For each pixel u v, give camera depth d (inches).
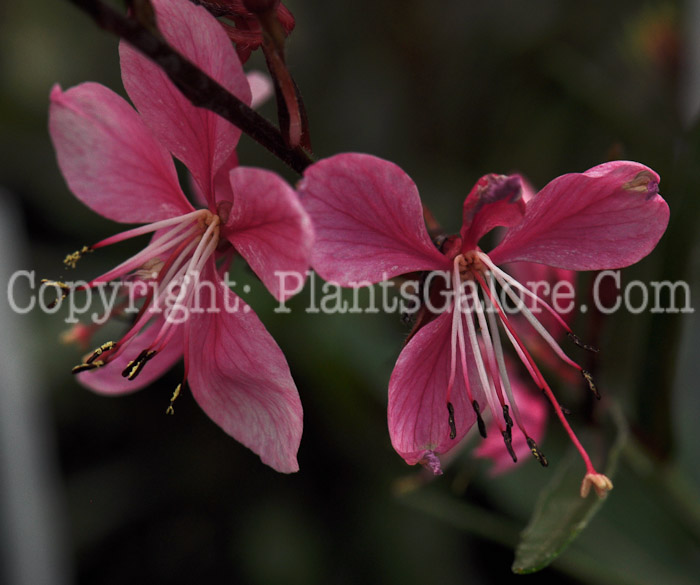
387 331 7.0
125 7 4.9
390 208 5.0
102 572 8.1
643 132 6.9
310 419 7.9
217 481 8.4
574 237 5.2
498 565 7.6
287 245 4.9
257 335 5.1
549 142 7.7
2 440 7.2
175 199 5.3
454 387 5.2
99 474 8.4
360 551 7.8
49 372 8.0
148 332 5.6
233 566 8.0
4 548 7.0
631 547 6.6
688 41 7.4
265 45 5.0
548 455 6.7
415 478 6.3
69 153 5.0
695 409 7.0
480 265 5.2
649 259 6.8
